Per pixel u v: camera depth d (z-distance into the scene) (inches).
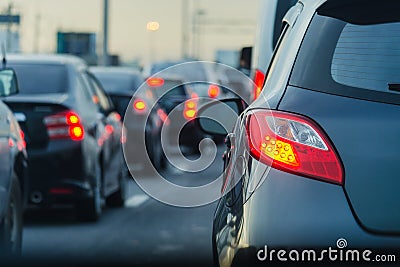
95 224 531.2
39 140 523.8
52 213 579.5
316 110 220.7
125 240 462.3
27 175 411.2
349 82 223.0
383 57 225.1
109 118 613.9
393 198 215.2
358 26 228.7
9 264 374.0
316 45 228.7
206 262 385.1
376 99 220.1
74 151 523.2
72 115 525.3
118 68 1035.3
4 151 363.6
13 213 385.1
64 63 563.5
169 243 447.2
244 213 221.0
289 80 227.0
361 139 217.3
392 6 229.9
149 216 560.7
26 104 524.1
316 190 216.5
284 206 216.7
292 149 219.3
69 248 438.3
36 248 438.0
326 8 233.3
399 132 216.8
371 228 214.7
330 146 217.6
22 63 557.9
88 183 530.0
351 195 215.8
